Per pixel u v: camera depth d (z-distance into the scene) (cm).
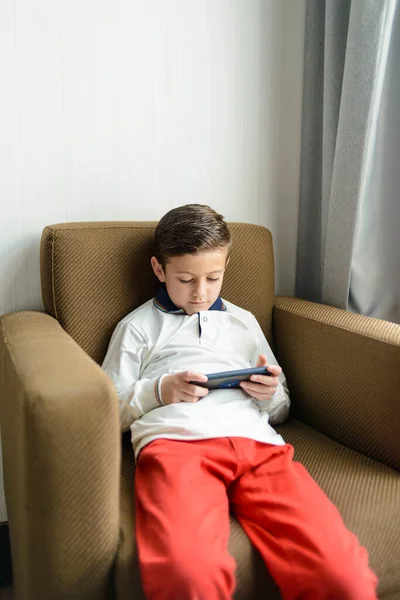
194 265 112
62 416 72
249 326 125
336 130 139
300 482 91
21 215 128
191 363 112
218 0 138
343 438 115
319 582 75
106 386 75
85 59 128
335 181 133
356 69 124
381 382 104
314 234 157
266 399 107
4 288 130
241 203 152
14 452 86
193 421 99
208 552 75
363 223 133
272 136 151
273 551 81
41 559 76
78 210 134
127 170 137
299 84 152
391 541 85
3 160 124
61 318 118
